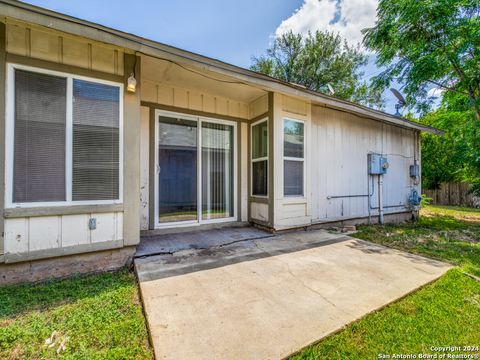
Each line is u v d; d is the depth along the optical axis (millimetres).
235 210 4980
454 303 2117
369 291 2264
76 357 1430
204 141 4672
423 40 6070
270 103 4496
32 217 2443
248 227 4883
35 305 2014
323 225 5160
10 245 2354
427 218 7398
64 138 2596
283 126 4551
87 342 1571
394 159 6758
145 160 4062
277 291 2230
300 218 4734
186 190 4477
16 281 2418
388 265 2949
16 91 2387
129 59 2936
